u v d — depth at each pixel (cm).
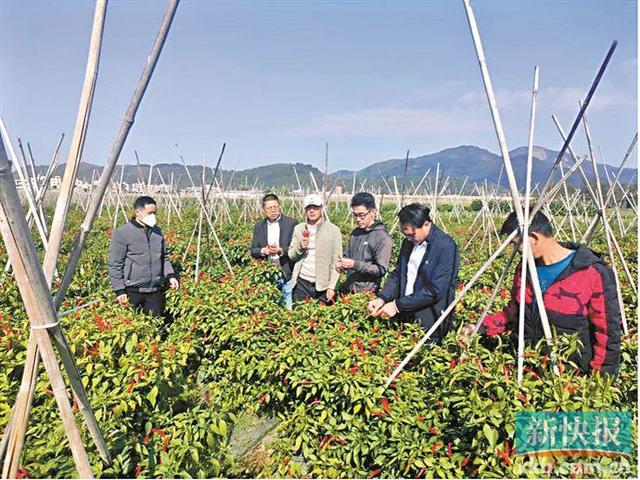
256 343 489
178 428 318
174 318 671
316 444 397
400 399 343
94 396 319
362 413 370
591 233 472
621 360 365
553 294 323
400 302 425
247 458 422
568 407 260
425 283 417
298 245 661
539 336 333
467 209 3525
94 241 1174
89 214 210
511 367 308
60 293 206
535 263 336
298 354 433
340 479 353
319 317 508
